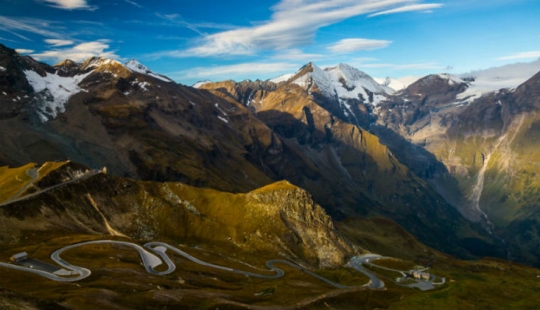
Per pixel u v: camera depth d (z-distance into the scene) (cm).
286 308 18400
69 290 15650
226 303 17012
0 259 19362
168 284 19050
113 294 15762
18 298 12519
